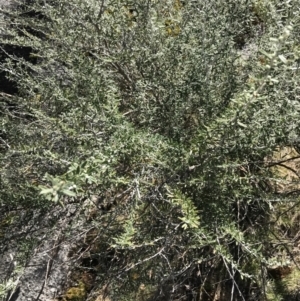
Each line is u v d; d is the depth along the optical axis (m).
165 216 1.81
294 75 1.72
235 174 1.82
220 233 1.73
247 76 2.03
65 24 2.13
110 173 1.56
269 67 1.23
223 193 1.77
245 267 2.04
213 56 1.96
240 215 2.12
